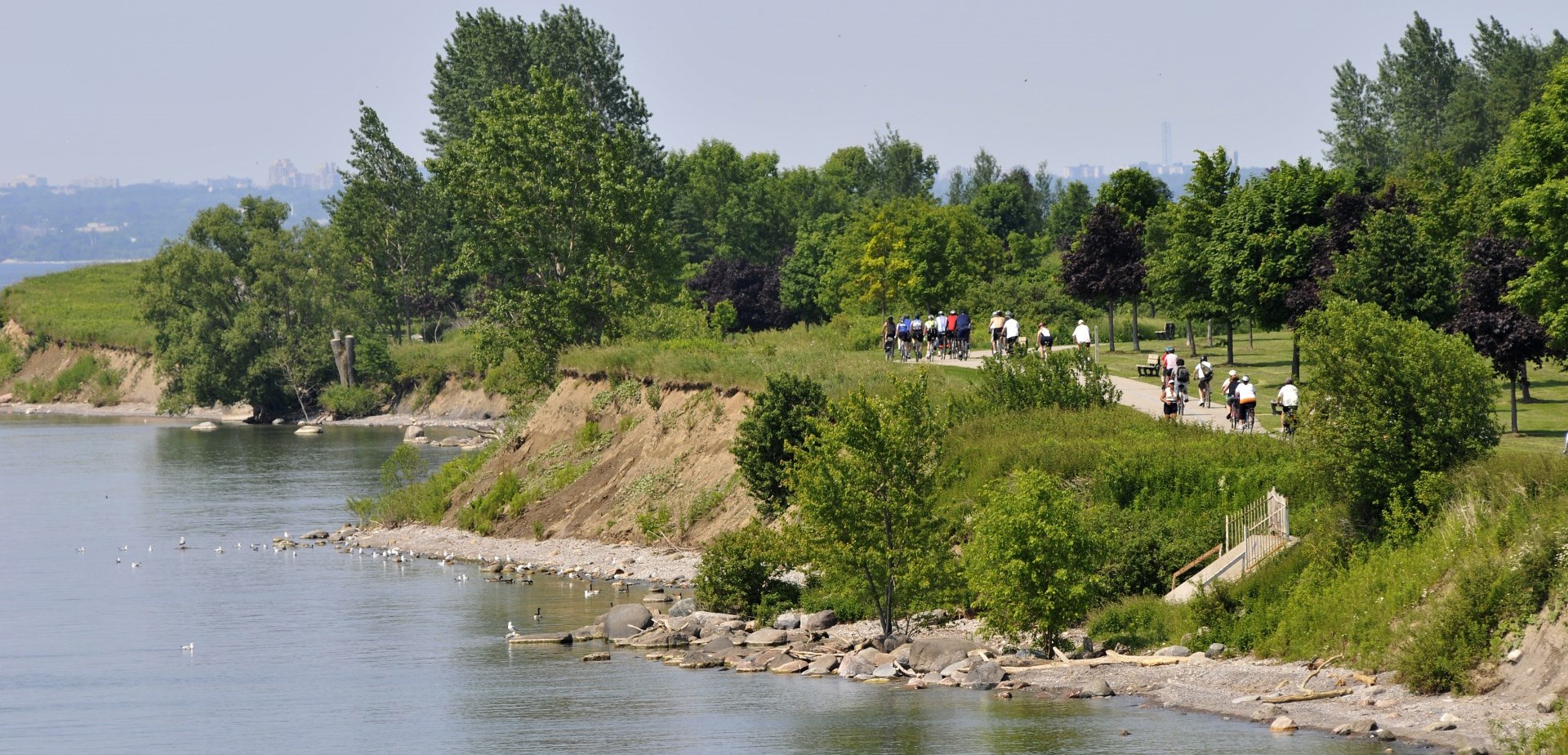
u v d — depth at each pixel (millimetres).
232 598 90562
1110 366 128875
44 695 67500
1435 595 57250
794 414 88938
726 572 79000
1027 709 57281
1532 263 90562
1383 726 51031
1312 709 53906
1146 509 74375
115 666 73438
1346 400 63875
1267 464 73438
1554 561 54031
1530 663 52250
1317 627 59938
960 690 61812
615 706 61656
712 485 99875
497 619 82125
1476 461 61719
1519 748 46062
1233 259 119500
